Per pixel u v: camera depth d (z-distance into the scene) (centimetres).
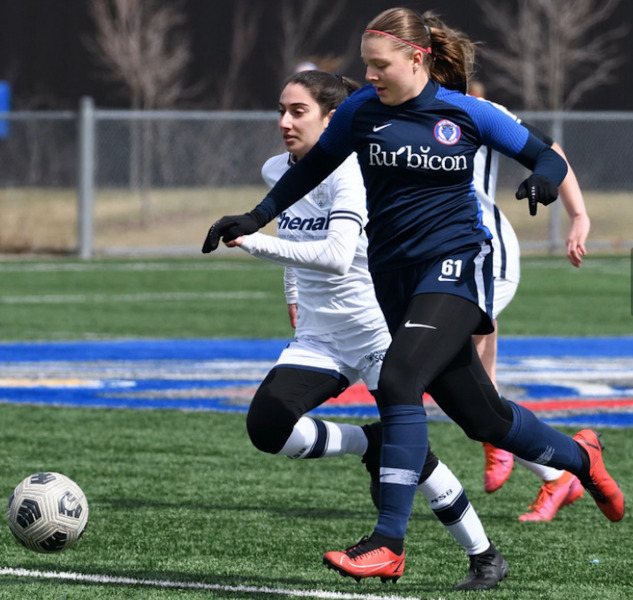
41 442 2711
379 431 1839
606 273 7162
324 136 1692
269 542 1906
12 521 1652
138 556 1812
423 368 1542
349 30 10850
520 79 10269
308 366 1806
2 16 11206
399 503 1526
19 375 3653
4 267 7169
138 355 4088
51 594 1598
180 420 2991
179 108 10956
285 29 10850
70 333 4631
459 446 2728
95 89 11125
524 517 2088
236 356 4078
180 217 8956
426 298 1580
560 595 1625
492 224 2166
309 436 1775
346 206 1739
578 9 10131
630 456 2616
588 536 1973
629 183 10344
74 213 9556
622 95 10819
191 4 10931
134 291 6122
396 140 1598
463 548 1848
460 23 10644
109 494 2236
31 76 11200
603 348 4341
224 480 2369
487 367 2175
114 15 10581
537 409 3134
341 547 1881
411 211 1612
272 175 1995
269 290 6256
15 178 10944
